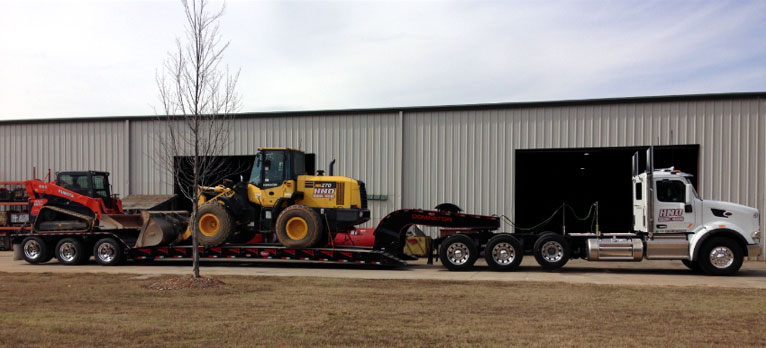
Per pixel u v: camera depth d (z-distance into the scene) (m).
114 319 7.59
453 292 10.16
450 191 18.42
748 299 9.47
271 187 14.88
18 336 6.59
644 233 13.85
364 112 19.08
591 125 17.48
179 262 16.41
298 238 14.34
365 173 19.02
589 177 26.66
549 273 13.59
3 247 20.75
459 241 14.20
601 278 12.55
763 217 16.56
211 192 15.29
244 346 6.20
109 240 15.18
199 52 10.86
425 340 6.50
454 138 18.44
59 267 14.95
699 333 6.92
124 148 20.61
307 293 9.98
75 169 21.06
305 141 19.50
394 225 14.77
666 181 13.52
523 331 6.98
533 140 17.86
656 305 8.85
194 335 6.68
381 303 8.95
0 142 21.81
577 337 6.68
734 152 16.73
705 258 13.14
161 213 15.70
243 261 16.44
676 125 16.98
